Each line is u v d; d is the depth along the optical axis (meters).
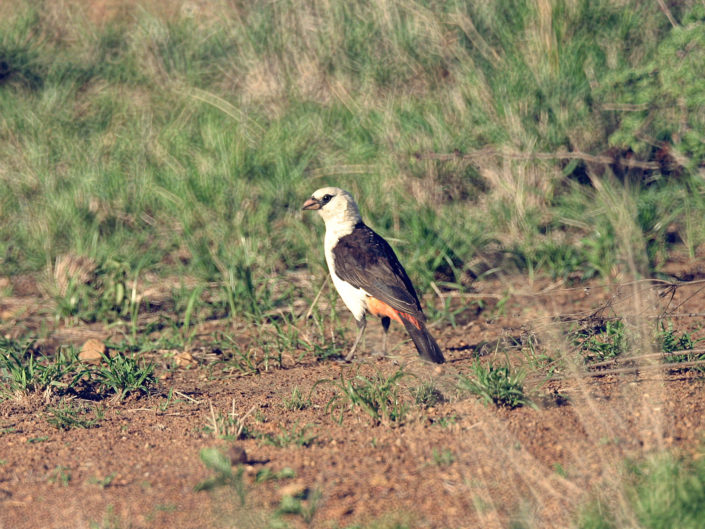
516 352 10.37
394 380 8.91
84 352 10.63
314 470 7.21
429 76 16.25
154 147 15.42
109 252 13.30
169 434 8.34
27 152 15.34
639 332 9.20
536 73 14.36
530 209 13.41
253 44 17.67
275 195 14.11
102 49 18.80
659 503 5.91
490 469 7.02
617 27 15.02
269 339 11.53
